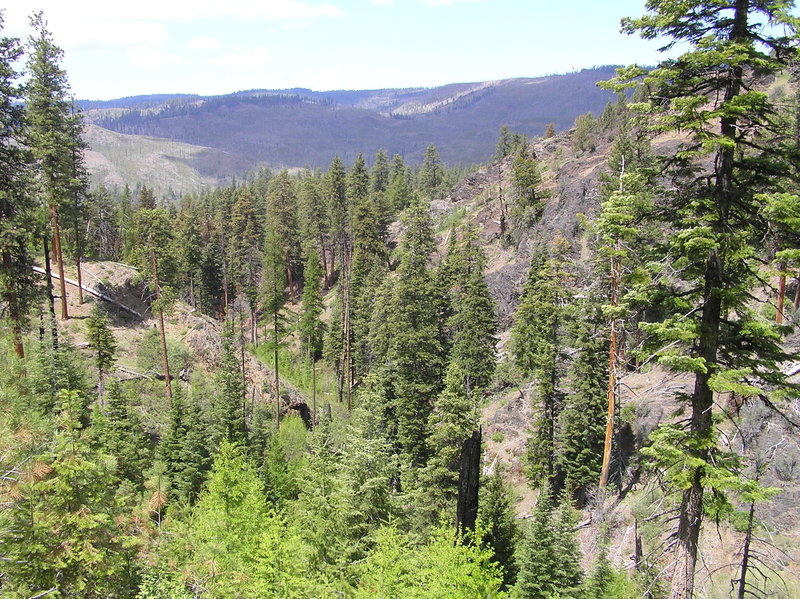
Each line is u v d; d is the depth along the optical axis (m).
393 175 120.50
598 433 30.05
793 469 20.02
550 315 34.12
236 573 15.30
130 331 45.59
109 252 89.75
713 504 10.51
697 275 10.53
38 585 11.00
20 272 26.33
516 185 70.62
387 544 16.12
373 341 52.34
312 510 20.38
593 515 27.30
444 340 51.44
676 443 10.41
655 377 32.62
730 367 10.34
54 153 36.53
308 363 63.47
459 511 14.82
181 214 80.81
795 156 9.84
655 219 11.41
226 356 41.34
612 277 25.84
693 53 9.69
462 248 56.81
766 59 9.53
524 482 35.84
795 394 9.96
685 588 10.52
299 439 43.94
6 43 22.94
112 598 12.77
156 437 36.31
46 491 11.62
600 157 66.44
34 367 26.53
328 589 16.00
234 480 19.61
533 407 34.22
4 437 10.59
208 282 80.56
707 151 9.70
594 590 20.09
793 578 17.39
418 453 34.50
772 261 9.98
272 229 82.94
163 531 16.70
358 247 68.81
